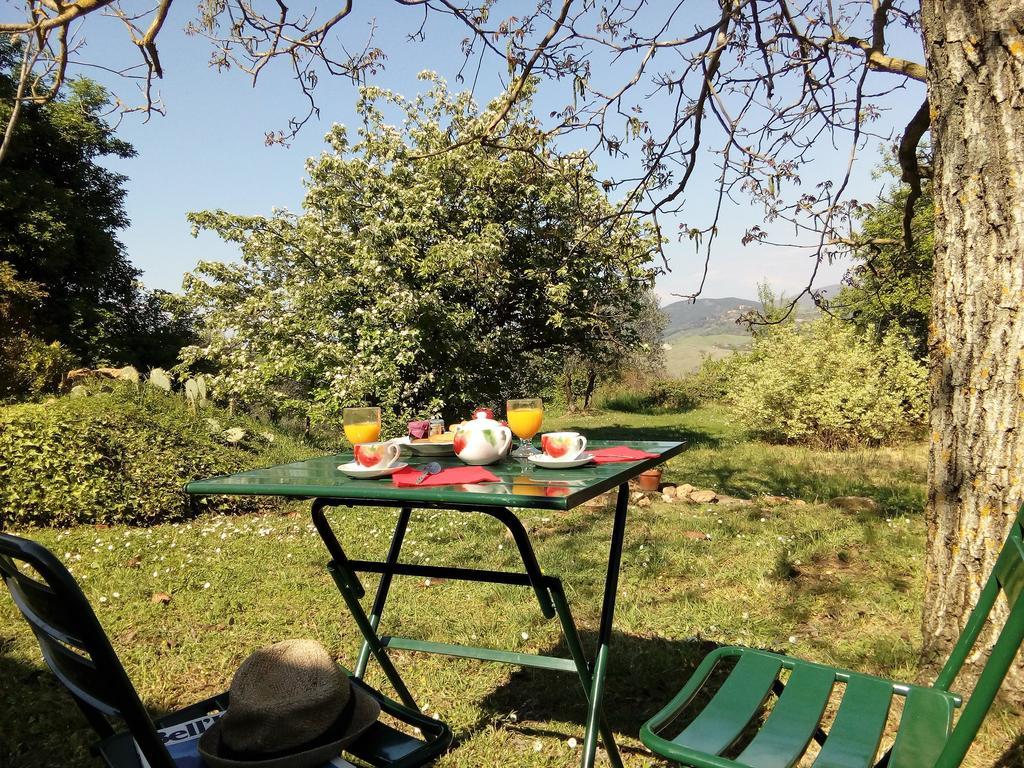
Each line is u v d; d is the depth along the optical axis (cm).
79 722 292
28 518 636
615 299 1463
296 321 1255
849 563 477
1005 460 256
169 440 723
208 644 368
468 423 240
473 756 265
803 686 187
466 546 548
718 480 912
